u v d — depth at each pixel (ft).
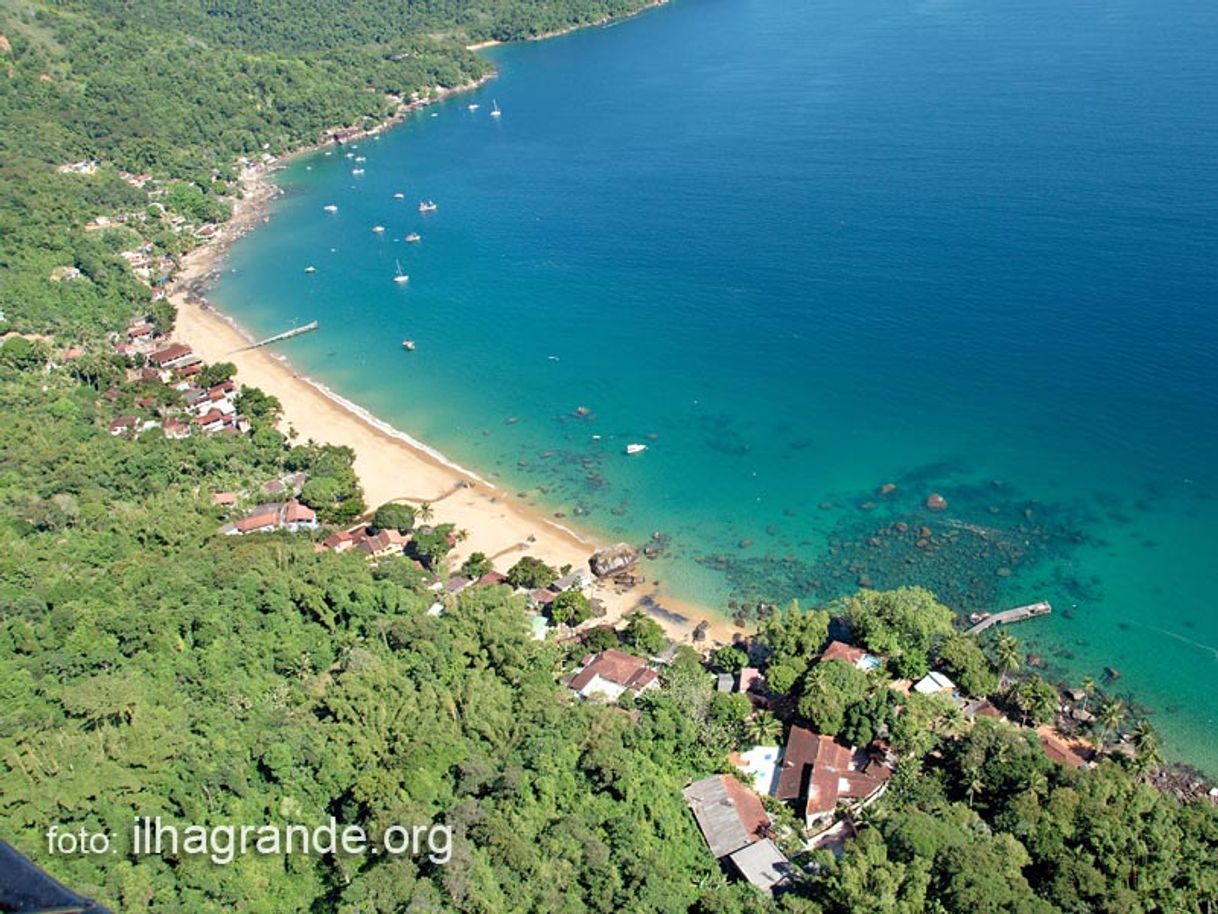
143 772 332.39
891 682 409.08
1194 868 305.94
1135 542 483.92
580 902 299.79
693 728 375.86
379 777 331.16
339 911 288.51
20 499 516.32
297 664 408.87
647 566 504.84
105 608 424.46
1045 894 300.61
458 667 399.65
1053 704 388.16
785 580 488.02
